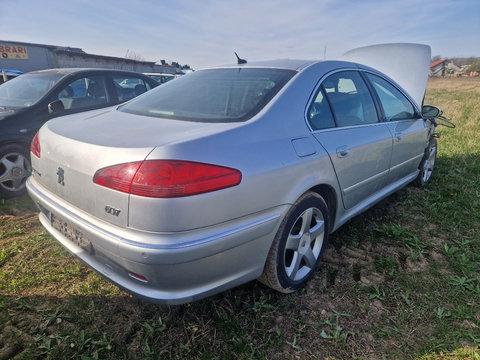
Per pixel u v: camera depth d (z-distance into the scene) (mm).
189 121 2008
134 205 1551
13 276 2438
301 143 2100
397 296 2301
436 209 3582
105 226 1682
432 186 4324
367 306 2205
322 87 2461
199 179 1577
